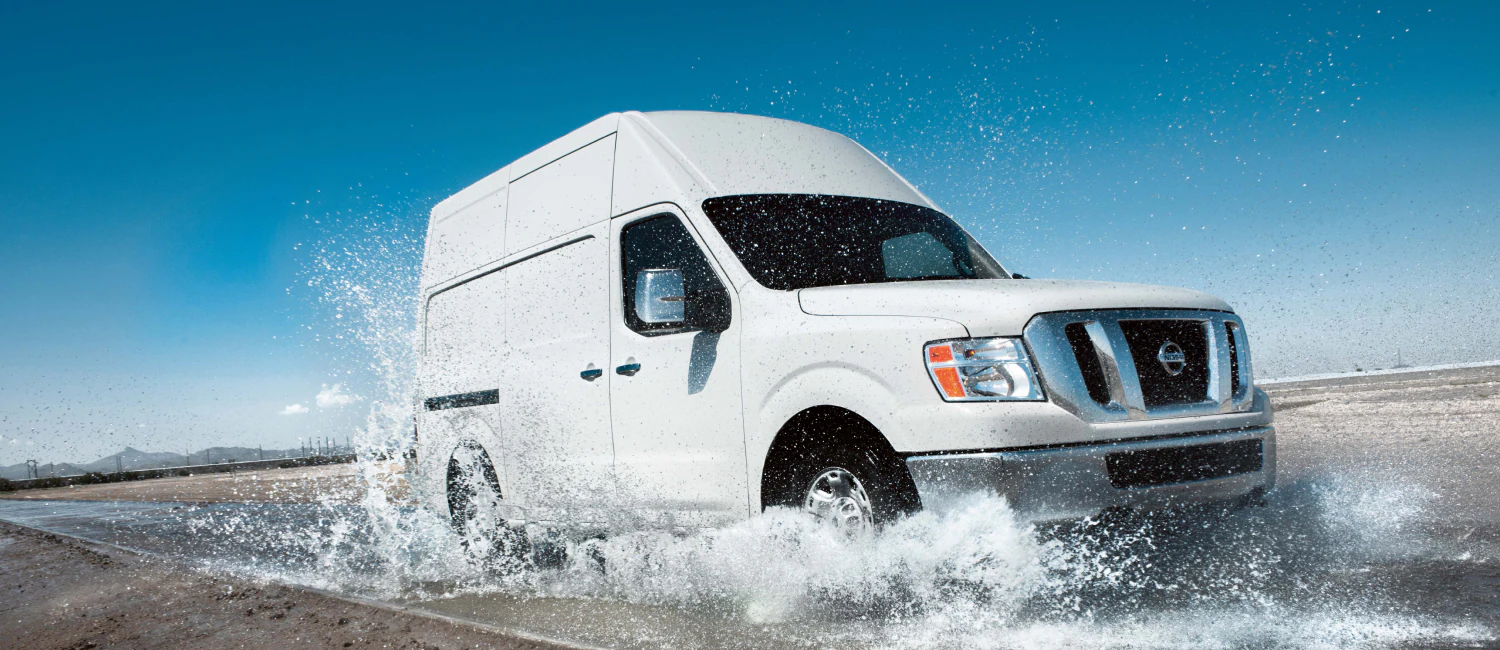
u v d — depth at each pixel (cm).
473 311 578
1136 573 348
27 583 595
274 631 393
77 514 1236
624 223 459
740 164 453
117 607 482
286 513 1013
